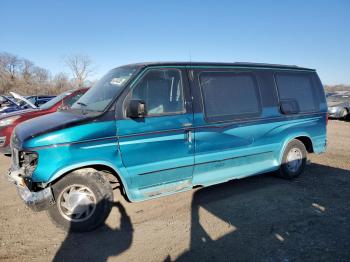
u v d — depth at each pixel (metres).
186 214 4.54
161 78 4.32
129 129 3.98
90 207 3.98
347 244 3.68
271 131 5.45
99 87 4.60
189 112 4.44
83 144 3.73
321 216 4.44
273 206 4.80
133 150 4.03
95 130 3.78
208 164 4.72
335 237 3.85
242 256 3.46
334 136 11.30
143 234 3.97
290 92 5.79
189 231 4.04
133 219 4.38
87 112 4.07
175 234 3.96
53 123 3.86
